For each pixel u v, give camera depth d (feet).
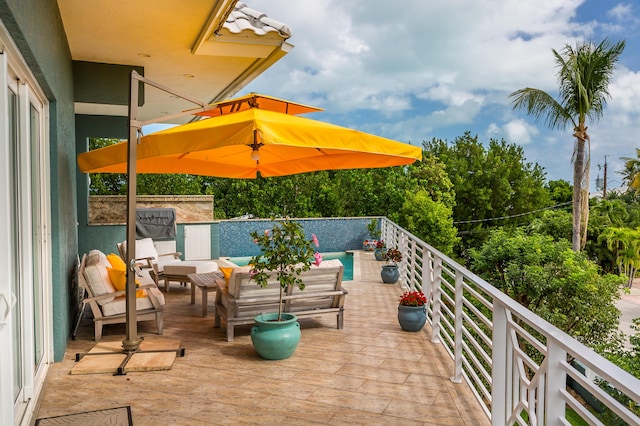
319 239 61.87
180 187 70.38
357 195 90.27
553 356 7.16
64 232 16.87
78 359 15.52
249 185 79.92
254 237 16.55
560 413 7.18
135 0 16.99
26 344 12.01
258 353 16.33
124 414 11.98
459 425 11.53
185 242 44.78
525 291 67.67
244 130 13.10
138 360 15.42
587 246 102.99
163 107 34.83
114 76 24.53
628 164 120.26
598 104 80.38
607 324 61.67
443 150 127.54
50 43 13.92
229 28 20.93
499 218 119.75
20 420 11.07
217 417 11.87
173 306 24.34
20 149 11.90
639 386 5.14
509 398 9.91
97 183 66.08
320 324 21.08
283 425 11.49
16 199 11.59
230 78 27.25
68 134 18.98
